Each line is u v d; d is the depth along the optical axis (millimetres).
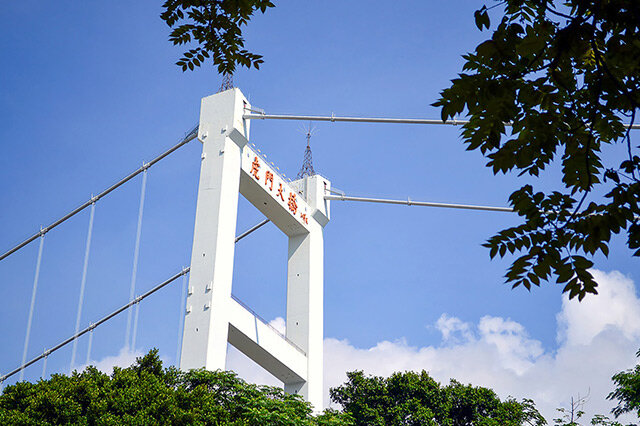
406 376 53156
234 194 41812
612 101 7465
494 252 7707
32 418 29344
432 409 51562
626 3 6859
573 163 7531
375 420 50219
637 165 7164
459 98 7199
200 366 36344
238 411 33719
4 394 31109
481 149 7453
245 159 44000
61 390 31094
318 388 45125
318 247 49438
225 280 39188
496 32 7152
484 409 51812
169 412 30625
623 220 7363
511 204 7727
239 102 44219
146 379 32844
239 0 9945
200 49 10617
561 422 39031
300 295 47656
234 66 10758
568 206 7598
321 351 46688
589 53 7453
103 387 31516
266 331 42281
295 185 51625
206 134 43500
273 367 43688
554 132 7340
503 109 7184
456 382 53781
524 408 51375
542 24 7316
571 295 7484
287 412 34250
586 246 7535
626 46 6973
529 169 7555
